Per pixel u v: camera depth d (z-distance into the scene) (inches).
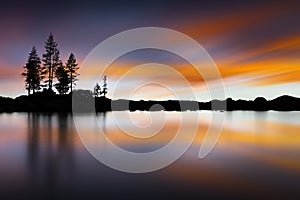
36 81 3171.8
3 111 2487.7
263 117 2333.9
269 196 370.0
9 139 900.6
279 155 660.1
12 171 490.6
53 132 1093.8
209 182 432.1
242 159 618.2
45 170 500.7
